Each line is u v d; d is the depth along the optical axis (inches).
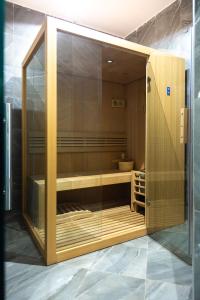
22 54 90.9
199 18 30.9
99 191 91.7
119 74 105.6
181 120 63.4
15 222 87.0
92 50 73.7
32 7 90.5
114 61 88.0
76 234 71.8
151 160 78.2
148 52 76.2
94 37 64.5
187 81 69.1
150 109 78.1
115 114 118.7
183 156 64.3
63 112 90.6
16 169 91.3
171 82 72.3
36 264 58.6
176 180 68.0
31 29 92.0
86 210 86.5
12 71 89.2
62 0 85.5
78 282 51.6
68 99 91.4
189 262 60.2
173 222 68.5
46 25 56.5
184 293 47.9
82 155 100.5
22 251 65.0
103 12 92.0
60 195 80.4
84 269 56.9
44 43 60.0
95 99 100.7
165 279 52.9
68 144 94.0
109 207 105.0
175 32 81.1
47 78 57.1
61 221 73.5
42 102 64.1
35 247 67.1
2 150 17.0
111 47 70.5
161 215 73.9
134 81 116.3
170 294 47.6
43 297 46.6
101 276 54.0
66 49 68.1
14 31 88.6
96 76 94.3
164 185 73.1
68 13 93.8
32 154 80.0
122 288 49.6
